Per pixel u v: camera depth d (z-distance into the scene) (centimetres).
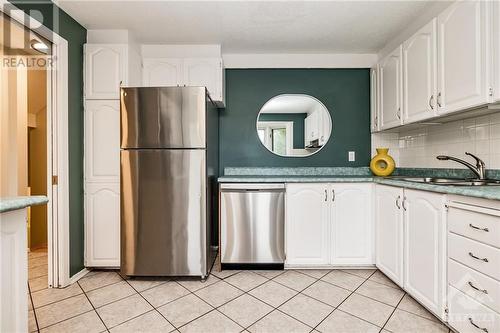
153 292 210
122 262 231
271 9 220
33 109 337
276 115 316
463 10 164
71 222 227
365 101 316
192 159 229
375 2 210
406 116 230
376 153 311
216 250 303
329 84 316
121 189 229
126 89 227
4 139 272
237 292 210
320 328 164
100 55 245
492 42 146
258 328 164
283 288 217
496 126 184
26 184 291
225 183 250
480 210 134
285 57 312
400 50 238
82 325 167
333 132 316
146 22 239
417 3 211
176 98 227
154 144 228
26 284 121
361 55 311
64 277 217
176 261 230
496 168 185
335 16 231
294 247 253
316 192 253
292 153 316
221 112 317
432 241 169
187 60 278
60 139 216
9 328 113
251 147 317
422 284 179
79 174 239
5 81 271
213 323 169
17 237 116
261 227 250
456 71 171
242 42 280
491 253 129
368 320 172
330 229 253
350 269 257
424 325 166
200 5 213
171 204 229
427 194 174
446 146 231
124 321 171
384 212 232
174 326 166
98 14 225
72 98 229
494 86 145
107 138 245
